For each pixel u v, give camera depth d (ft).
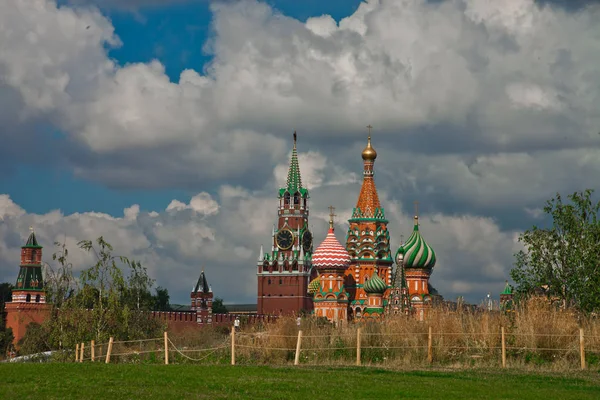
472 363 183.93
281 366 178.50
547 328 183.93
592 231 239.09
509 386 145.69
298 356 190.49
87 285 286.66
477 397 132.26
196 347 220.64
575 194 243.81
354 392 134.10
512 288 244.83
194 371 157.28
